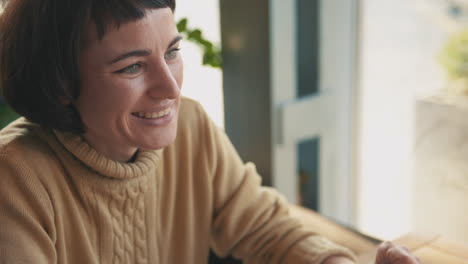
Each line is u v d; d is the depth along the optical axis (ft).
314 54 5.13
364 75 5.33
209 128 3.33
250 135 5.02
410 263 2.76
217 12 5.07
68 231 2.77
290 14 4.61
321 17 4.99
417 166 5.21
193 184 3.33
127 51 2.34
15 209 2.53
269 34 4.50
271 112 4.76
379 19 5.12
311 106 5.04
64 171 2.73
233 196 3.41
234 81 4.94
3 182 2.54
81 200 2.76
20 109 2.57
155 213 3.09
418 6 4.92
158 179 3.10
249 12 4.59
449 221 5.12
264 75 4.68
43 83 2.42
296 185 5.34
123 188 2.82
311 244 3.22
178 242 3.34
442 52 4.89
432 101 4.97
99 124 2.52
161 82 2.45
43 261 2.58
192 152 3.29
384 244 2.88
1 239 2.49
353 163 5.65
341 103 5.39
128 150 2.79
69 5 2.28
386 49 5.16
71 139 2.64
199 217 3.38
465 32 4.75
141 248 3.03
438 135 5.00
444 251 3.22
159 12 2.39
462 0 4.70
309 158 5.55
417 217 5.35
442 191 5.10
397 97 5.20
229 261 3.96
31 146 2.65
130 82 2.41
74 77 2.38
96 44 2.33
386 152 5.41
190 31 4.66
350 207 5.84
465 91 4.84
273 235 3.35
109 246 2.87
